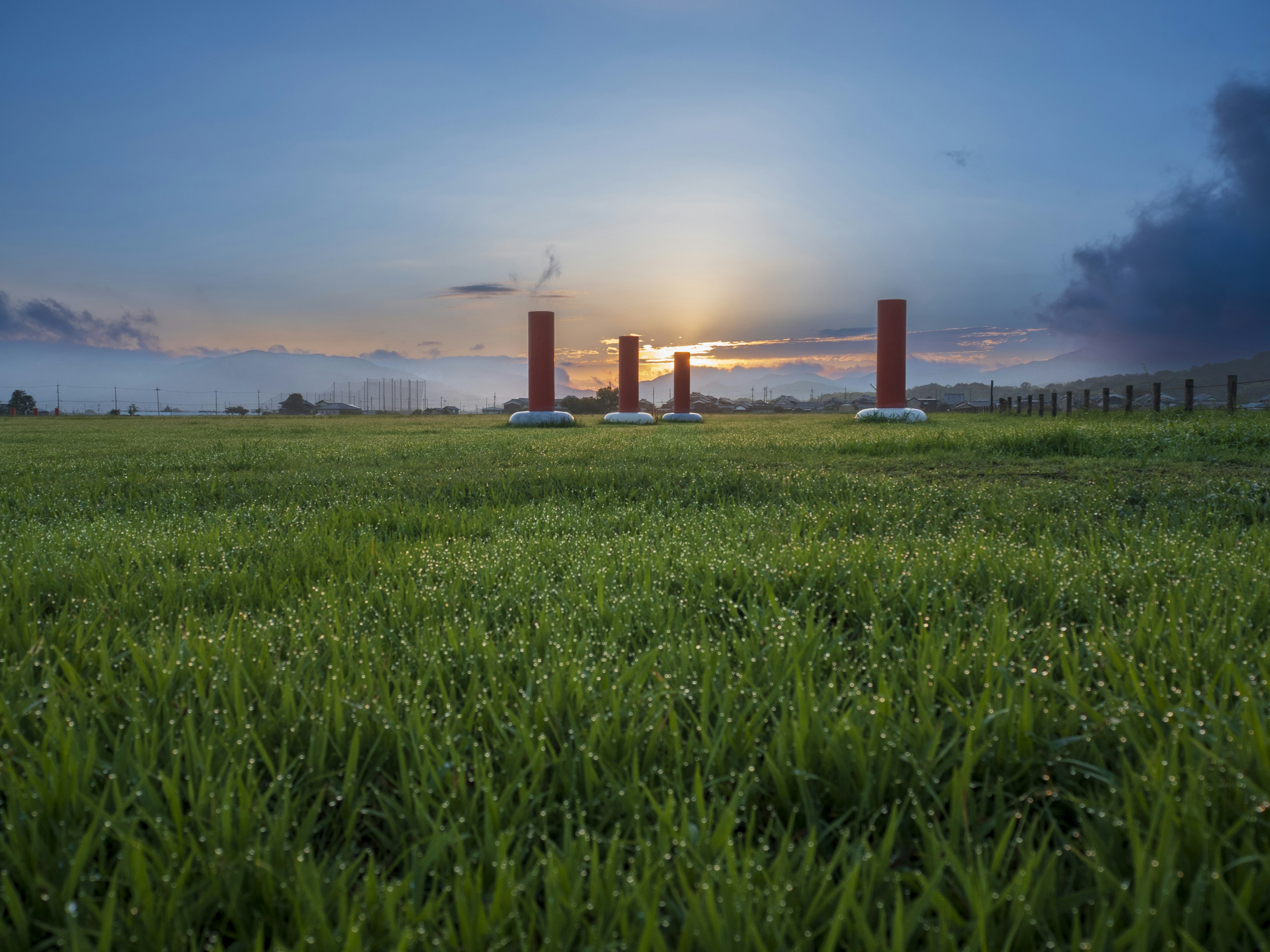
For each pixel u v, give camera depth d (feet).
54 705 5.41
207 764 4.59
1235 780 4.33
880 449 28.71
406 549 11.96
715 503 17.56
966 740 5.06
